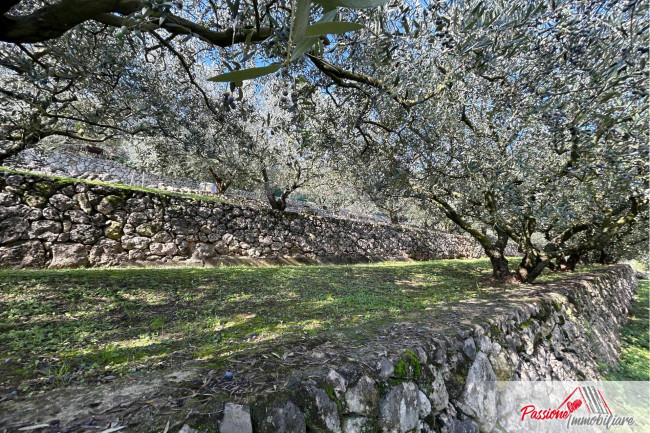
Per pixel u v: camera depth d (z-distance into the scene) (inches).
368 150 167.0
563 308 156.7
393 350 71.4
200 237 257.3
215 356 74.3
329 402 53.1
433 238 502.6
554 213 116.6
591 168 99.3
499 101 111.9
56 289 126.3
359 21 87.6
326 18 17.4
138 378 52.8
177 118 159.5
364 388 59.4
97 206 206.2
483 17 79.3
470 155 134.5
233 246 277.3
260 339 90.4
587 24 68.7
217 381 51.6
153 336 90.1
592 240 172.4
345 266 291.0
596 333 181.8
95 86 127.1
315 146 148.6
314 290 166.9
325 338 79.0
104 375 64.0
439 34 68.9
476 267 351.6
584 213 161.5
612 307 250.8
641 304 357.7
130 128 159.8
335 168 212.1
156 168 319.0
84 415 40.2
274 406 46.5
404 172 151.9
